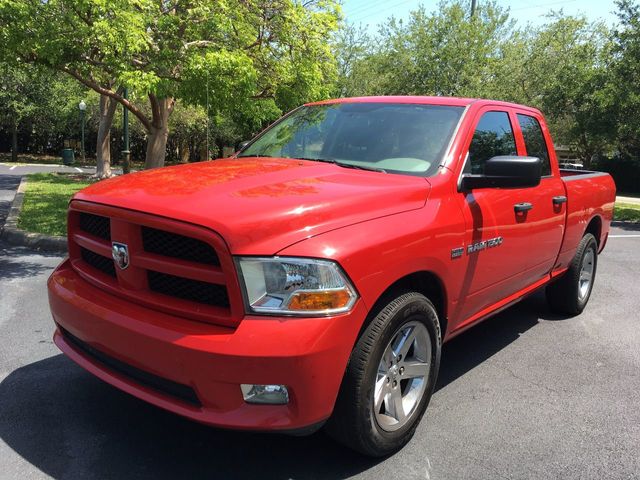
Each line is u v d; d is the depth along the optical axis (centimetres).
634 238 1193
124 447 290
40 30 766
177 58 869
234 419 230
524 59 2655
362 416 260
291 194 265
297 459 287
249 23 1009
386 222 271
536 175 319
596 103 1875
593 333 507
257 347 224
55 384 356
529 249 409
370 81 2552
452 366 419
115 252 272
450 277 313
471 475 279
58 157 4181
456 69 2214
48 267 664
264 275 232
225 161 362
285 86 1138
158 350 240
